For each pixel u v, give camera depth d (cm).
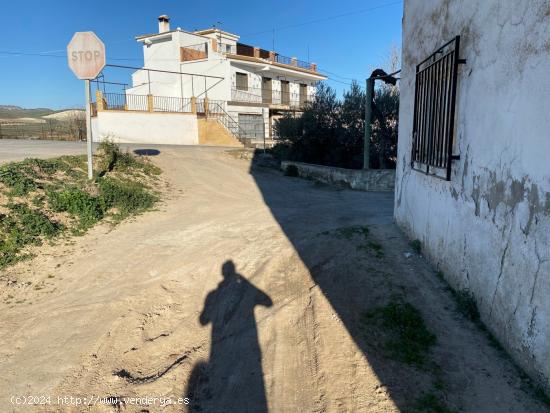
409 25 658
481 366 327
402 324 394
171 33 3281
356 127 1608
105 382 326
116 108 2455
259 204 988
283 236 688
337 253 591
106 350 368
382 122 1500
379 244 627
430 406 289
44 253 571
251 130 3319
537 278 295
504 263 344
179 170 1259
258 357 360
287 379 330
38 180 782
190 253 603
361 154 1631
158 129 2523
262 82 3503
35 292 474
